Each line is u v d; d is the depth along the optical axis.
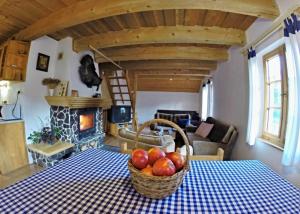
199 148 3.23
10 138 3.00
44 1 2.24
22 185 0.90
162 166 0.79
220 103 4.47
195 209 0.76
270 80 2.44
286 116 2.01
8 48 2.99
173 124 0.99
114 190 0.88
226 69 4.00
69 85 3.63
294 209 0.79
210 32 2.81
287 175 1.84
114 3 1.99
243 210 0.77
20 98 3.21
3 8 2.38
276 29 1.94
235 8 1.87
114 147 4.58
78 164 1.19
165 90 8.09
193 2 1.83
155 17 2.60
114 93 6.77
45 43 3.46
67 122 3.40
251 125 2.51
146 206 0.77
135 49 4.04
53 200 0.78
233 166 1.24
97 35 3.39
